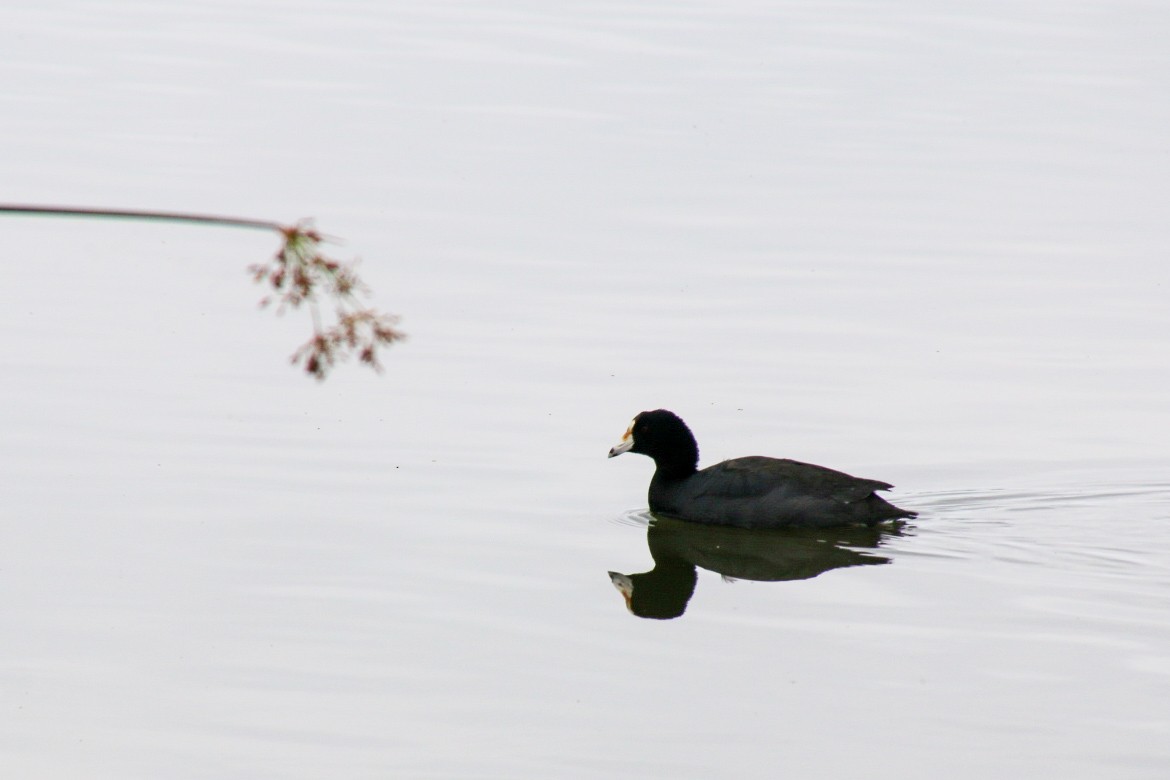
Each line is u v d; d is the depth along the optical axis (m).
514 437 17.70
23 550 14.48
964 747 11.19
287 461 16.80
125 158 27.50
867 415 18.62
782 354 20.38
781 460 16.88
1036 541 15.34
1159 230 25.75
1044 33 39.28
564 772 10.83
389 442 17.42
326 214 25.05
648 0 41.34
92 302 21.56
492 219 25.25
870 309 22.05
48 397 18.30
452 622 13.25
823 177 28.09
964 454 17.66
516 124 30.52
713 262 23.70
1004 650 12.83
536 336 20.70
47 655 12.53
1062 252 24.66
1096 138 30.98
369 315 5.95
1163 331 21.44
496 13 39.47
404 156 28.31
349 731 11.40
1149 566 14.70
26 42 35.34
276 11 39.03
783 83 34.00
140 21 37.56
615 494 16.67
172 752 11.09
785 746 11.21
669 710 11.78
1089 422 18.48
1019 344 20.92
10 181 25.91
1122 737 11.30
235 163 27.52
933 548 15.26
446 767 10.87
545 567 14.55
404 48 35.84
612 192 26.81
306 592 13.75
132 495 15.77
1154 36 39.19
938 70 35.53
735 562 15.16
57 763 10.95
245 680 12.15
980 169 28.89
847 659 12.70
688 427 17.03
